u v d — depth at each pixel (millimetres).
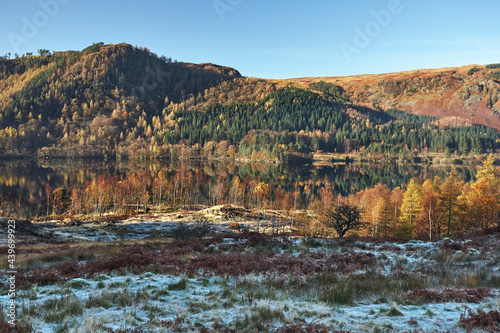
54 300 9391
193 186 153625
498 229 22719
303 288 11172
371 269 14297
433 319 8062
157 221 78125
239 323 7824
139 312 8797
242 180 194625
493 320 7551
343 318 8273
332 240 21812
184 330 7531
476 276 12188
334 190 171125
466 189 85062
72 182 179750
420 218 66938
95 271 14078
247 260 15141
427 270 14000
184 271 13844
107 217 85562
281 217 102688
